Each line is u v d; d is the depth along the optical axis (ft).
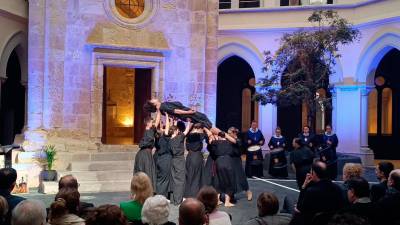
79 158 47.55
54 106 50.14
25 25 59.62
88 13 51.47
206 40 56.13
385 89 77.36
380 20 65.05
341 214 10.13
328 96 77.82
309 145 54.03
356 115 70.18
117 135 69.31
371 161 69.56
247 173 54.95
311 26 71.26
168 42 54.49
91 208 17.54
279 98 59.67
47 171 43.83
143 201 19.35
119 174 45.57
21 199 19.40
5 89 65.00
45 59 49.96
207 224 17.38
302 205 19.30
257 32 74.23
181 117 38.29
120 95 69.51
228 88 84.94
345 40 59.52
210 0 56.29
